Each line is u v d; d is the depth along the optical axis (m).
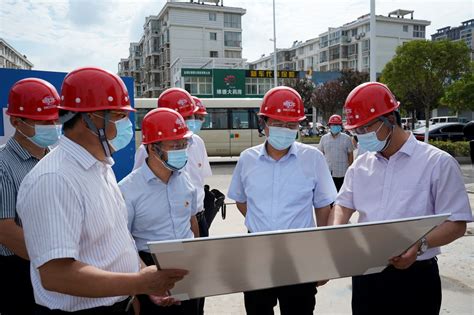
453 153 13.41
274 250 1.24
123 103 1.49
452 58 17.42
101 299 1.45
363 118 1.85
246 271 1.35
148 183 2.34
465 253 4.46
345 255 1.41
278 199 2.32
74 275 1.23
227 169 13.77
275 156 2.40
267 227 2.29
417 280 1.86
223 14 50.03
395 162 1.91
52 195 1.27
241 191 2.59
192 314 2.36
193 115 3.61
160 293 1.26
